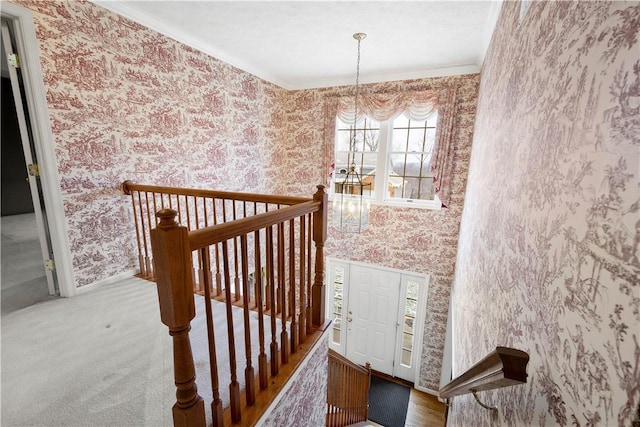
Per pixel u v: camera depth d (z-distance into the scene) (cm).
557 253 71
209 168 336
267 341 182
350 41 300
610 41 54
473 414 142
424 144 420
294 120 475
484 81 279
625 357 43
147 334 180
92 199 229
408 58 344
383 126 428
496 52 208
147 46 255
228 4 232
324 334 197
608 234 50
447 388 133
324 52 330
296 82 454
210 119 330
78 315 200
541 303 78
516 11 146
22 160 559
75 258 223
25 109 197
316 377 191
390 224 444
